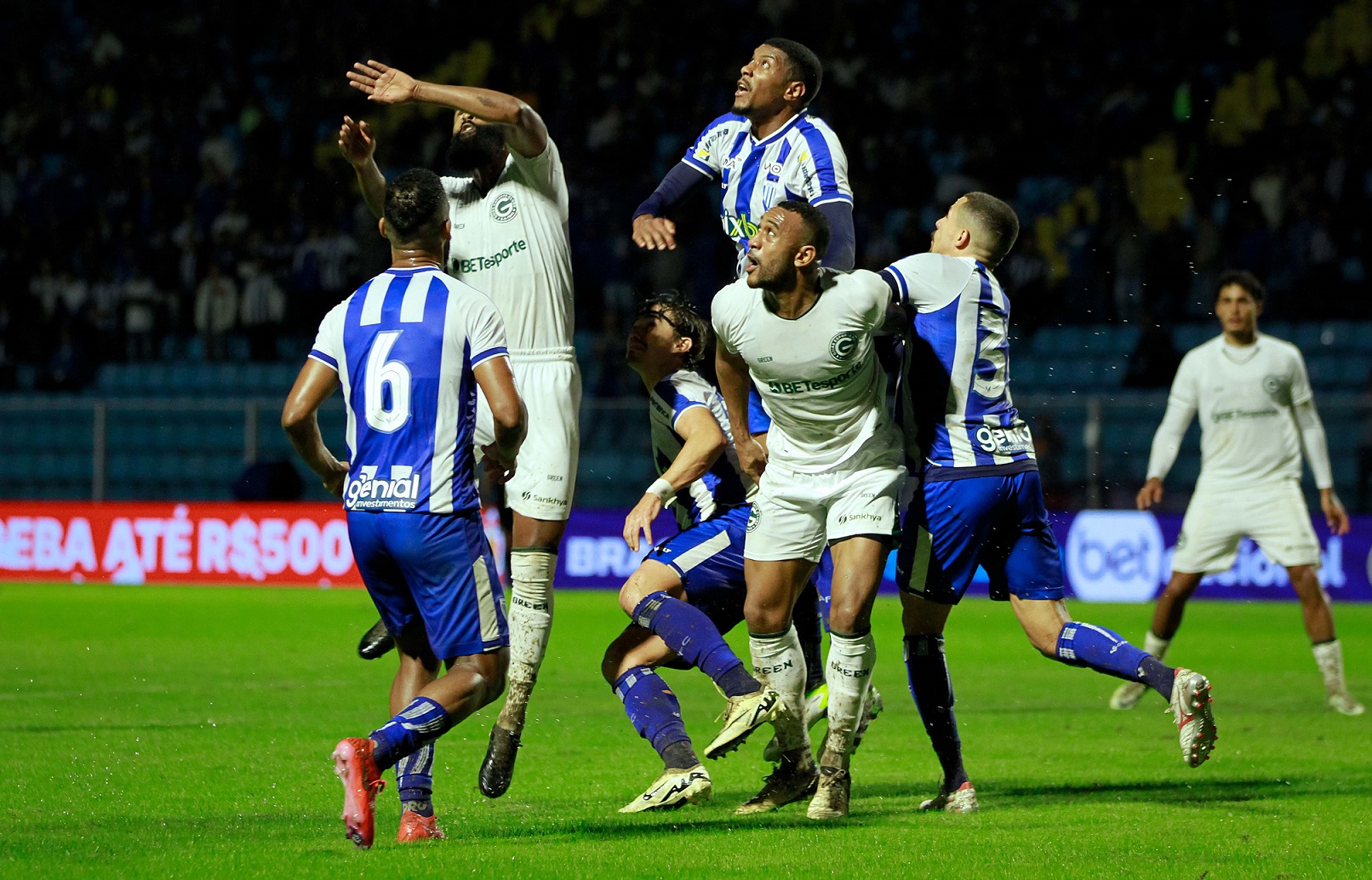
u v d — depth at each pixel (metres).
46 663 34.09
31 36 89.94
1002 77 75.69
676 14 82.19
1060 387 63.50
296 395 16.02
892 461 17.62
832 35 79.56
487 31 86.38
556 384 19.86
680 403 18.84
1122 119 72.94
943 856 14.81
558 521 19.53
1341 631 43.59
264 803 17.81
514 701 18.83
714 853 14.96
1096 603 51.53
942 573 17.92
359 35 86.69
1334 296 65.00
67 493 60.72
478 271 20.06
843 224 18.92
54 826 16.39
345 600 51.28
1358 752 22.91
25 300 76.00
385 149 81.94
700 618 17.58
